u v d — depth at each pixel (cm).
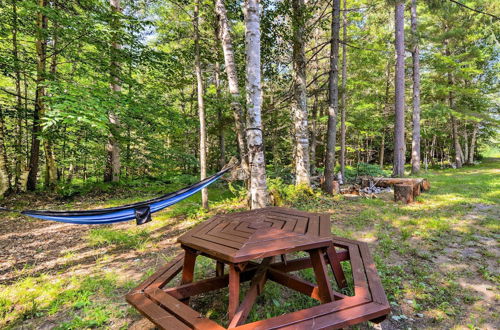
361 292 170
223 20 610
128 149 1081
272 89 1008
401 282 248
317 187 845
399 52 1007
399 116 1030
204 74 820
